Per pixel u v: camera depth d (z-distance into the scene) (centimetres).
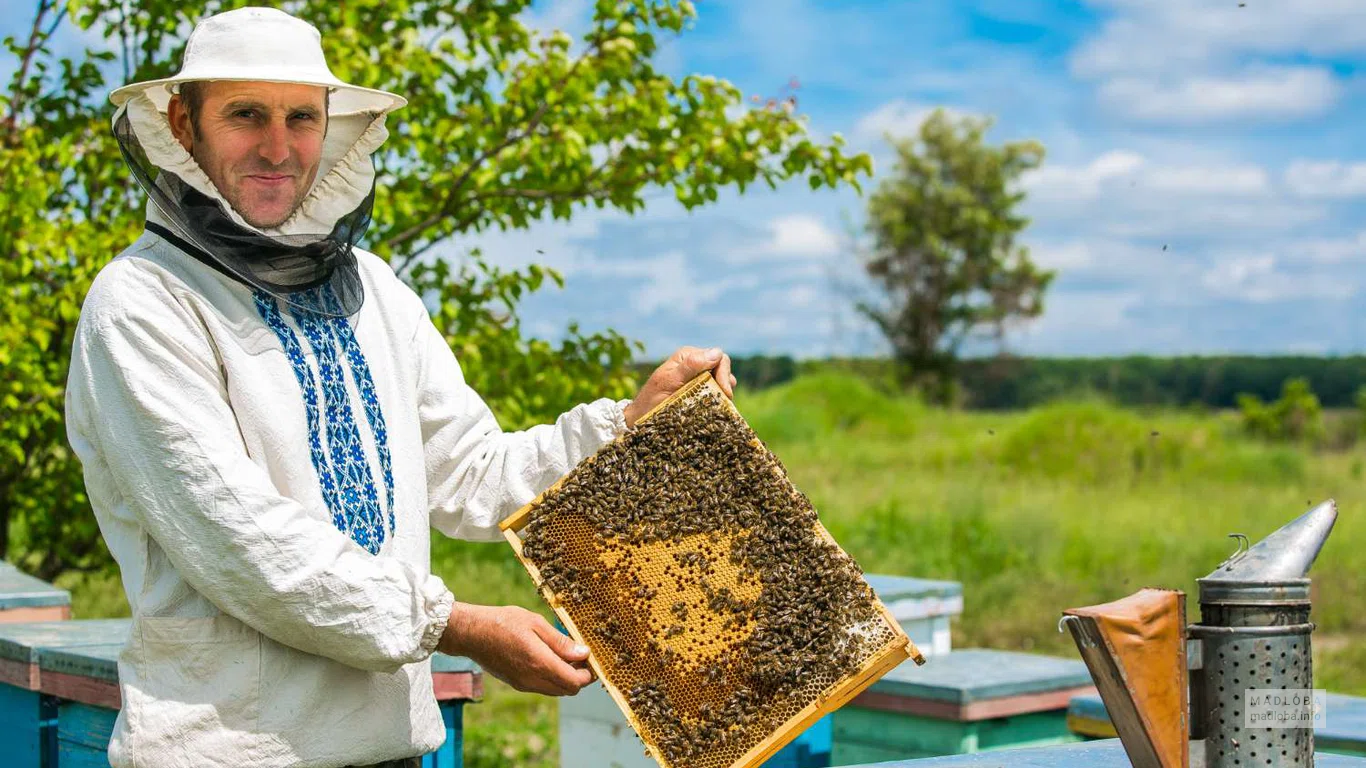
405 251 673
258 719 225
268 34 241
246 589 217
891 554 1228
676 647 233
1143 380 5788
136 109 234
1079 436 2047
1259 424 2917
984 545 1250
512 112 655
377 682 237
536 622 232
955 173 4216
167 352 223
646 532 242
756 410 2736
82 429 230
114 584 930
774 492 244
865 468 2130
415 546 248
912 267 4172
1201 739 204
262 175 242
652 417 253
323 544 220
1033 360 5394
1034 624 1001
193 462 217
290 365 236
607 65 632
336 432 241
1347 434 2911
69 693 370
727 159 645
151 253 233
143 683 226
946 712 421
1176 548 1247
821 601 231
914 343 4238
